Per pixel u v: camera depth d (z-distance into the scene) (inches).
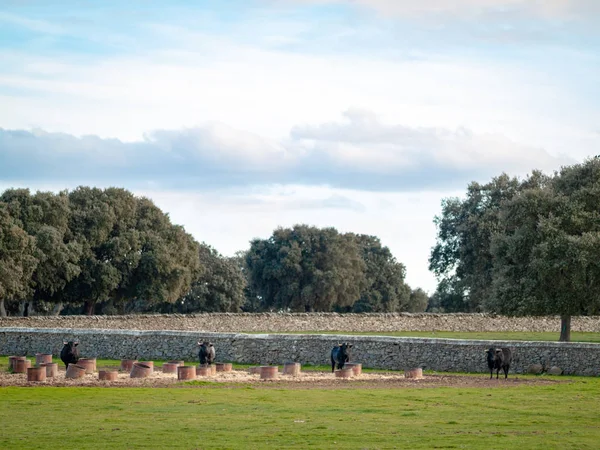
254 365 1857.8
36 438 863.1
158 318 2662.4
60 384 1352.1
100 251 3435.0
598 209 2281.0
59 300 3400.6
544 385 1387.8
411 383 1427.2
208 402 1139.3
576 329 3024.1
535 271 2246.6
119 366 1795.0
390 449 807.1
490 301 2347.4
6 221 2898.6
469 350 1689.2
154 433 893.8
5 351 2117.4
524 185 3494.1
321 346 1824.6
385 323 2970.0
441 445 828.0
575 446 824.3
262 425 947.3
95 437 869.2
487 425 956.0
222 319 2785.4
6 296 2908.5
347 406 1106.1
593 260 2133.4
